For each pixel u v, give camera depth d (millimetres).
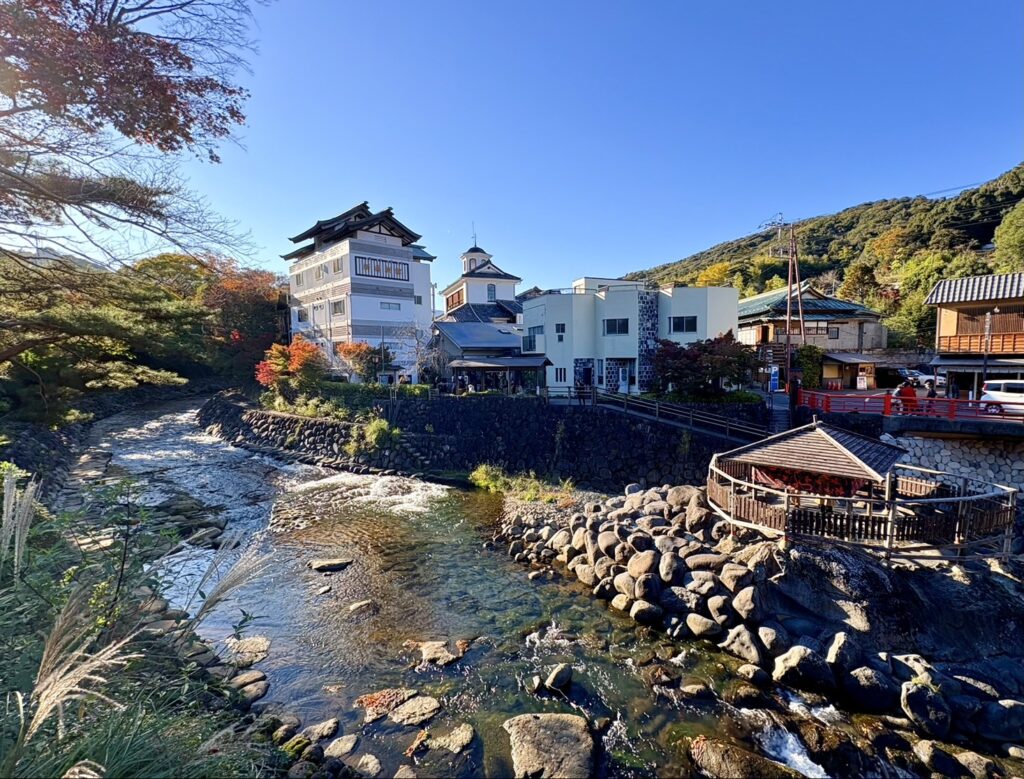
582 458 20500
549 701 7488
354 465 23188
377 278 34844
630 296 27875
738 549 10344
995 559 10328
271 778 5328
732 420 19953
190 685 5578
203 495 18641
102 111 6422
